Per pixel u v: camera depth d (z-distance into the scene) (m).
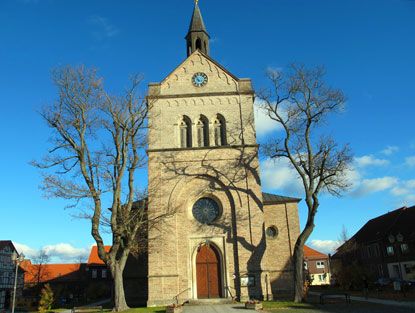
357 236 70.88
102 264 77.38
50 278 81.25
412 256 52.09
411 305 27.42
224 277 33.53
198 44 43.12
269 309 26.44
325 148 32.09
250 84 38.88
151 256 33.62
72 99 30.17
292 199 41.09
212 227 34.72
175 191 35.50
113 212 29.41
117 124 30.98
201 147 36.56
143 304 35.50
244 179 35.72
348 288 50.09
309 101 32.59
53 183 28.06
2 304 64.94
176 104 38.31
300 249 30.72
